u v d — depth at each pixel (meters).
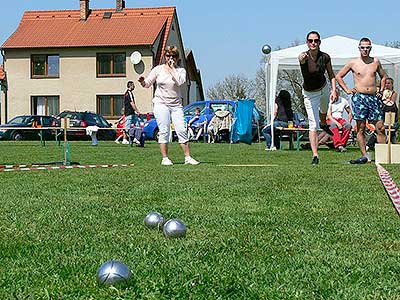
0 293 3.13
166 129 12.07
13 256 3.99
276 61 20.75
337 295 3.07
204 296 3.07
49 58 47.28
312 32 11.58
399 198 6.20
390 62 20.92
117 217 5.48
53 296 3.07
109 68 46.50
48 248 4.21
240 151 18.58
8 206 6.17
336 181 8.28
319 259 3.86
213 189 7.49
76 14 49.09
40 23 48.78
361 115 11.97
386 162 11.90
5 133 34.56
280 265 3.71
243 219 5.34
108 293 3.06
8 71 47.47
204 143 27.11
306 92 11.88
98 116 36.72
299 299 3.03
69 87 46.91
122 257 3.92
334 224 5.09
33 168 11.34
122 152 18.12
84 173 9.88
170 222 4.59
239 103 23.11
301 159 14.28
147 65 45.94
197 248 4.17
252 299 3.04
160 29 47.00
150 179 8.79
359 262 3.77
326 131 18.72
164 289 3.16
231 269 3.61
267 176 9.02
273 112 20.12
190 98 53.56
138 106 46.03
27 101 47.38
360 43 11.98
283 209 5.93
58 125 35.12
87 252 4.09
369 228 4.91
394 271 3.55
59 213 5.71
